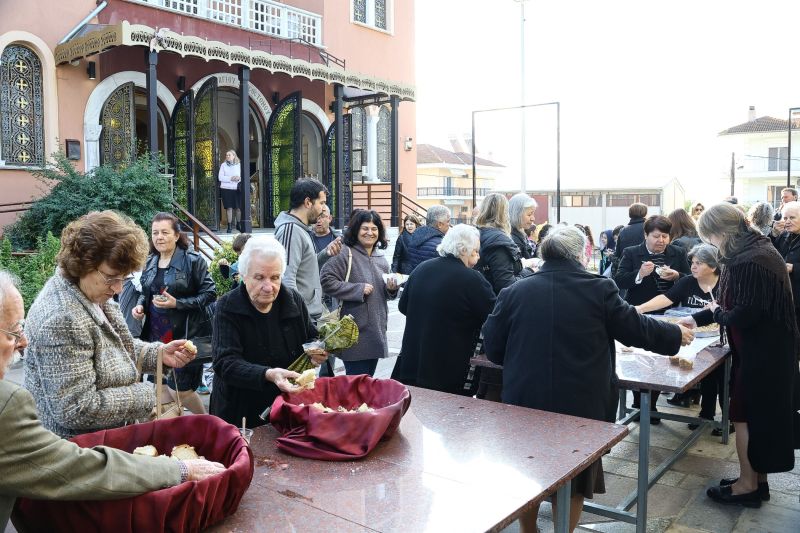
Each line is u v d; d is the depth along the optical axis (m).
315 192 4.52
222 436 2.08
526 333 3.37
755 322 3.82
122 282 2.28
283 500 2.01
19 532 1.76
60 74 12.36
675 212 6.71
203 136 13.59
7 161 11.74
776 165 46.75
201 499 1.73
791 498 4.25
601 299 3.33
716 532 3.79
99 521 1.65
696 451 5.10
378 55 19.23
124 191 10.62
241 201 13.71
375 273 4.96
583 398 3.24
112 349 2.32
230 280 5.31
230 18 15.41
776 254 3.86
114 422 2.26
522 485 2.12
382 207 19.22
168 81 14.32
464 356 4.01
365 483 2.14
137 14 13.63
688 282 5.41
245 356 3.00
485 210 5.00
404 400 2.56
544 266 3.52
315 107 17.38
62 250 2.23
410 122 20.53
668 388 3.44
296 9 16.62
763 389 3.88
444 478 2.18
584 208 42.75
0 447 1.52
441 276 4.03
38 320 2.16
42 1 12.06
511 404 3.32
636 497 3.88
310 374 2.63
